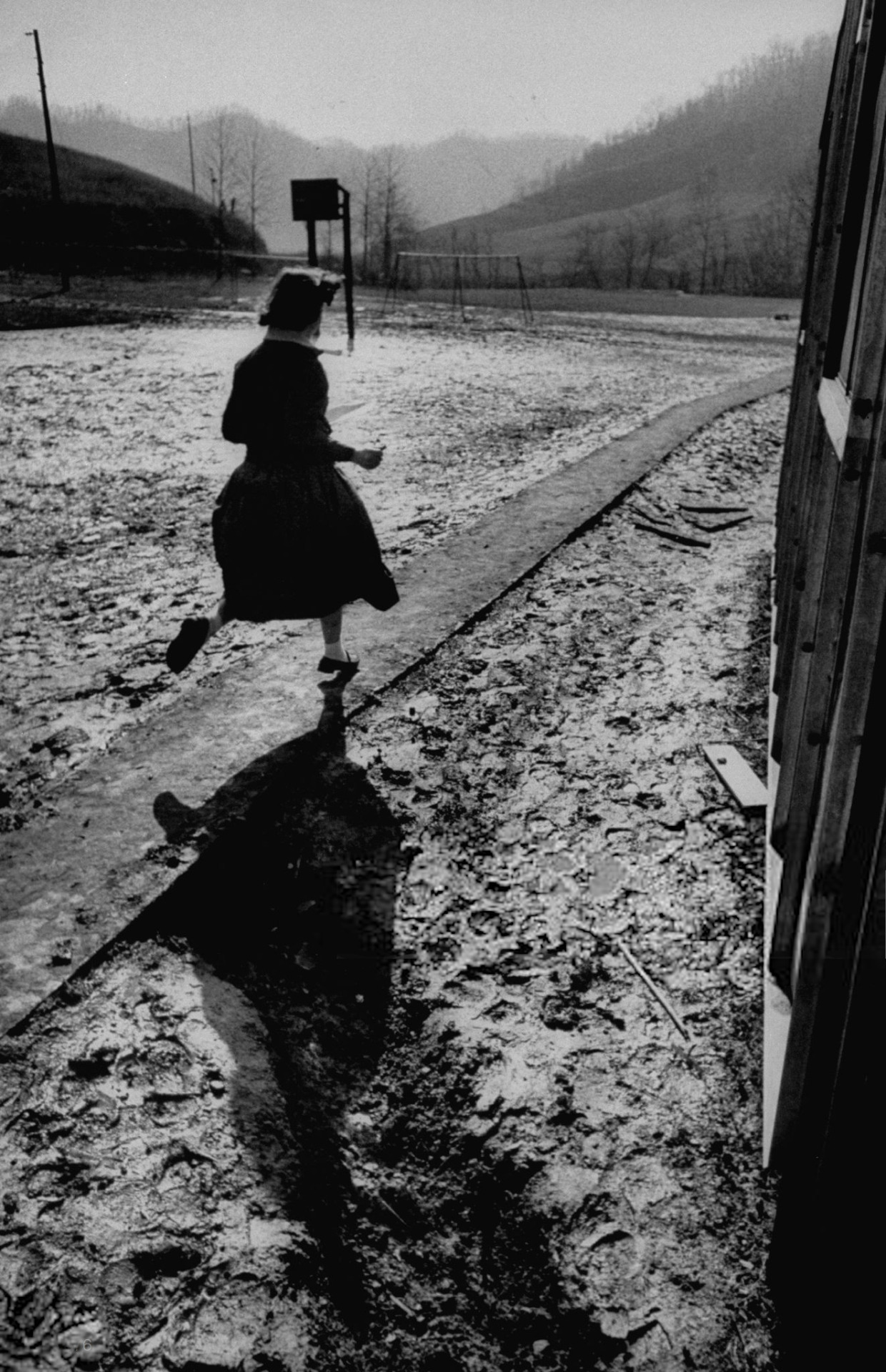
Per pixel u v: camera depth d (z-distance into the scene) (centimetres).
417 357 1645
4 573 632
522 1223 237
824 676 250
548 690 464
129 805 355
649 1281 223
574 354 1806
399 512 718
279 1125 250
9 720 438
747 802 375
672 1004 294
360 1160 249
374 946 313
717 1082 269
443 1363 211
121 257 4641
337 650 445
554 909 330
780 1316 215
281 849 345
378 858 349
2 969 276
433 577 579
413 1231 236
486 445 935
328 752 401
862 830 196
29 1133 235
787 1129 234
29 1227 215
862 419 212
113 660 496
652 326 2722
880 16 252
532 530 656
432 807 376
